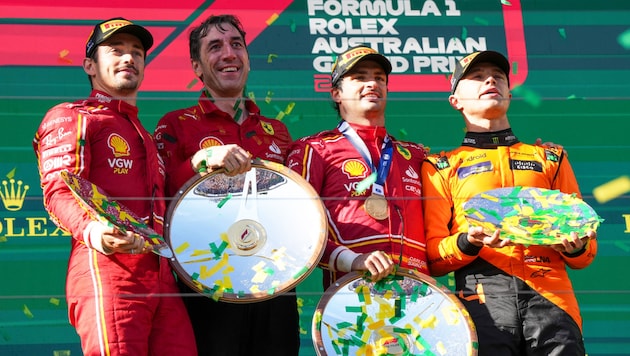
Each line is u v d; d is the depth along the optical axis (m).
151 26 6.93
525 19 7.14
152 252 5.18
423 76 7.04
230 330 5.37
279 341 5.43
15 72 6.77
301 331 5.82
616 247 6.80
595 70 7.09
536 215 5.38
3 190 6.57
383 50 7.06
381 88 5.77
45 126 5.29
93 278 5.05
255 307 5.42
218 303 5.40
